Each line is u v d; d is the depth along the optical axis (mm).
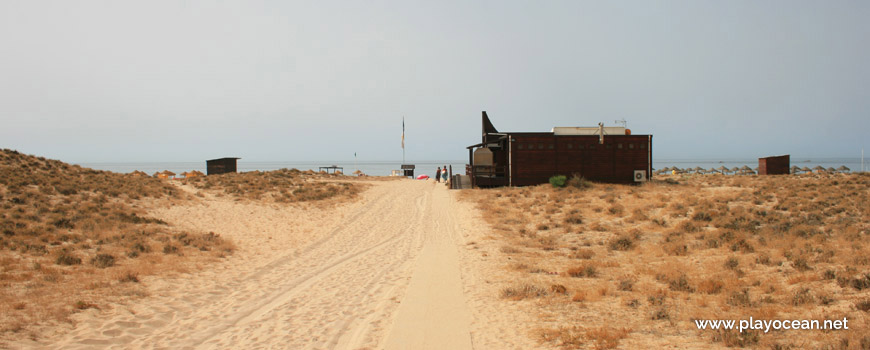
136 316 9516
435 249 17797
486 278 12492
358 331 8586
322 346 7891
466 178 44594
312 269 15117
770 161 43812
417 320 8875
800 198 23344
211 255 16375
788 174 42219
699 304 9133
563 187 33438
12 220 16891
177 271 13617
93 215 19719
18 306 9195
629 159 37219
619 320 8406
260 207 28125
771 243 14547
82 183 26047
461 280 12328
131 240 16719
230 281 13156
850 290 8938
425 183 46531
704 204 23266
